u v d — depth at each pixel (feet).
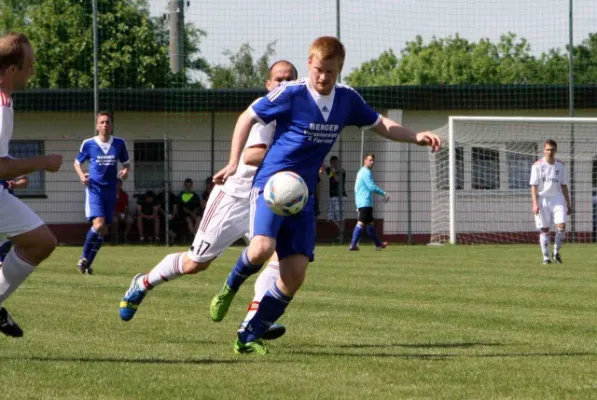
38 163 37.96
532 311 61.00
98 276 89.10
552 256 123.24
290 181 40.32
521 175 162.40
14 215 39.70
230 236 47.47
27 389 33.04
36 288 75.10
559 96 162.20
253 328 42.19
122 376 35.73
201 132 161.89
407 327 52.42
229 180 47.50
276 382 34.83
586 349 44.34
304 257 41.98
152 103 158.30
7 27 269.44
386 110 163.94
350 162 159.63
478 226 160.66
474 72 336.29
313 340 46.93
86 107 157.79
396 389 33.83
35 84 219.00
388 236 159.63
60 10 220.84
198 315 57.06
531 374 37.27
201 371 37.06
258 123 41.91
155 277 47.06
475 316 57.93
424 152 160.86
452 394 33.01
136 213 157.79
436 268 100.32
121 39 214.90
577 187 160.35
